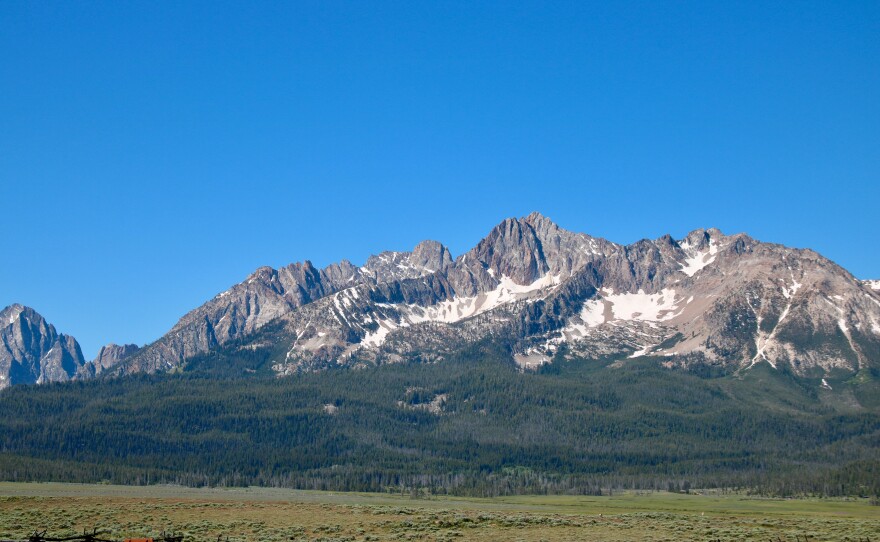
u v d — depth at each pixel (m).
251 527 189.12
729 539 175.12
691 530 191.38
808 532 187.50
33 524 187.62
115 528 183.12
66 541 137.88
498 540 171.88
